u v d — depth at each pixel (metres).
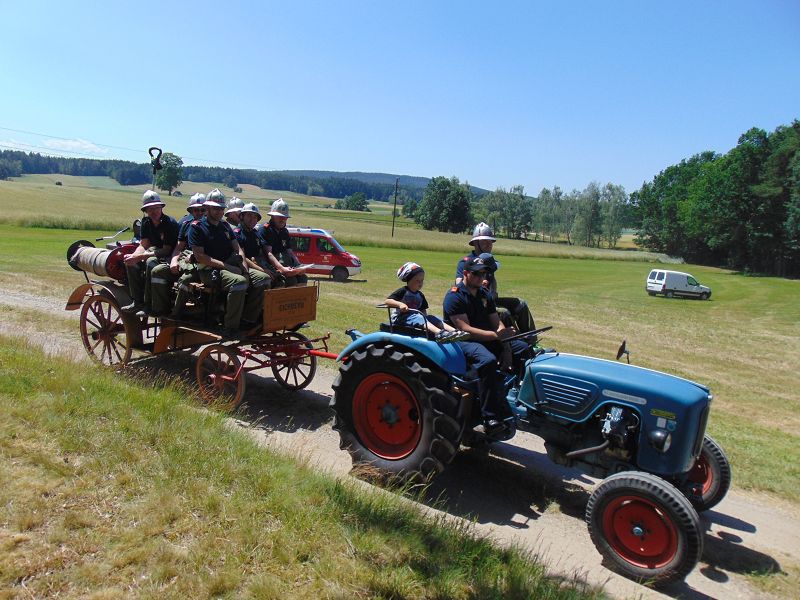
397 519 4.18
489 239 6.85
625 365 5.29
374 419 5.54
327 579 3.37
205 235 6.77
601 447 4.82
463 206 118.50
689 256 90.88
